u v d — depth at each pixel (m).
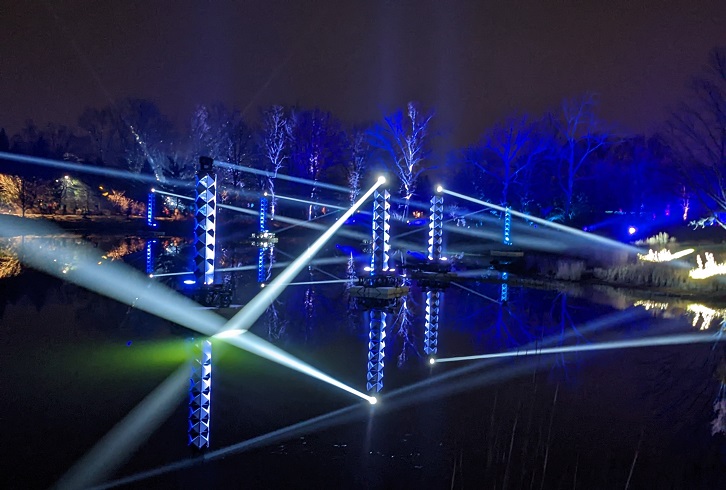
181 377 10.52
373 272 21.27
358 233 45.91
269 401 9.45
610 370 11.54
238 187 56.34
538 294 21.73
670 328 15.73
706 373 11.36
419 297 20.55
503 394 10.02
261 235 40.50
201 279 11.84
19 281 20.78
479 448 7.84
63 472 7.05
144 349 12.31
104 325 14.35
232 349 12.53
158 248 33.91
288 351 12.54
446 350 12.99
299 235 45.25
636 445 7.97
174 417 8.71
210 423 8.53
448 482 6.92
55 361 11.39
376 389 10.17
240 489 6.69
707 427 8.61
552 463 7.40
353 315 16.70
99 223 45.12
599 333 14.98
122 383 10.16
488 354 12.71
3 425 8.34
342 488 6.74
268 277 24.53
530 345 13.60
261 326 14.89
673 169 37.56
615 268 25.66
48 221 43.41
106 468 7.15
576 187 44.31
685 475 7.12
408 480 6.93
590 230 39.22
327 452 7.65
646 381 10.82
